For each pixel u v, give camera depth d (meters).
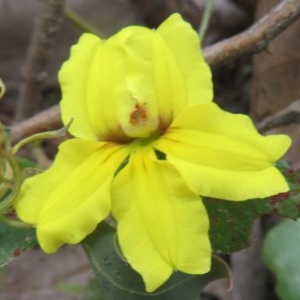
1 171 0.08
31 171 0.08
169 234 0.07
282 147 0.07
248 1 0.16
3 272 0.15
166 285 0.08
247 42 0.10
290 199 0.08
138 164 0.08
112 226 0.08
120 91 0.08
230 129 0.07
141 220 0.07
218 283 0.14
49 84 0.17
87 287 0.13
